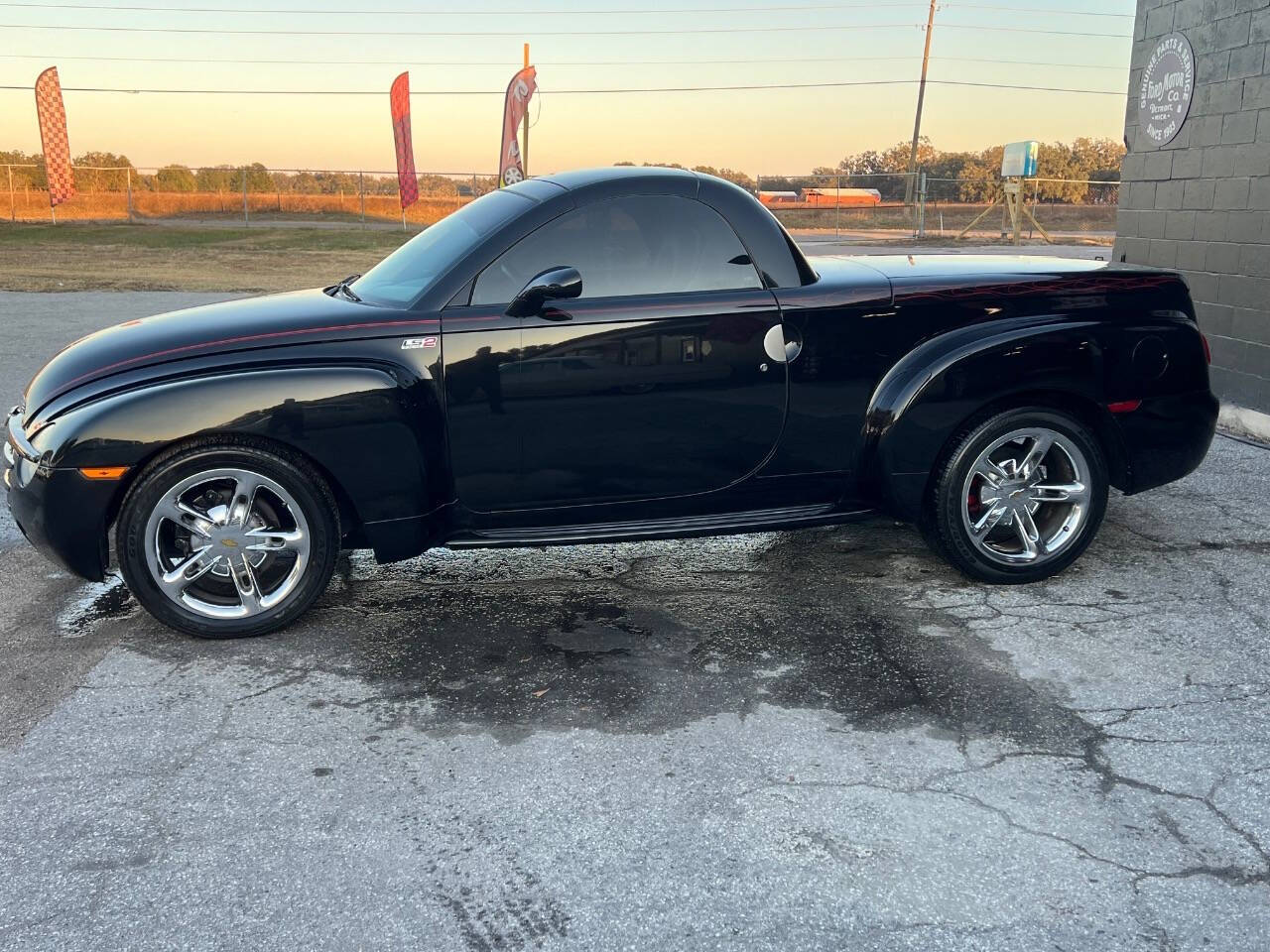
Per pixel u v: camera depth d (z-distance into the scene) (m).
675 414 4.02
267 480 3.79
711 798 2.87
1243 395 6.97
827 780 2.95
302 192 39.56
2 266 21.66
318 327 3.83
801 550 4.88
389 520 3.87
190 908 2.44
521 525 4.08
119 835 2.72
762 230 4.08
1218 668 3.62
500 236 3.93
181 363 3.75
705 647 3.83
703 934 2.35
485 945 2.32
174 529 3.89
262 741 3.19
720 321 3.99
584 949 2.31
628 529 4.11
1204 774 2.96
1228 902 2.44
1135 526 5.14
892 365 4.18
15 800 2.88
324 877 2.55
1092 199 43.16
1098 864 2.58
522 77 28.64
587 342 3.91
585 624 4.05
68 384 3.81
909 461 4.17
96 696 3.48
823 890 2.49
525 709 3.38
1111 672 3.59
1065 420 4.27
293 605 3.92
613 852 2.64
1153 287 4.44
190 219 37.50
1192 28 7.18
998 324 4.22
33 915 2.42
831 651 3.79
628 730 3.24
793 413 4.12
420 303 3.87
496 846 2.67
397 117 31.95
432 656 3.77
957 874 2.54
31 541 3.87
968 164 61.91
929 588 4.38
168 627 4.00
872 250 27.05
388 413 3.77
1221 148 6.98
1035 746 3.12
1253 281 6.79
